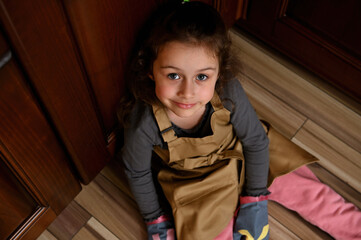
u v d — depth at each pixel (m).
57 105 0.87
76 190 1.23
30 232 1.14
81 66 0.88
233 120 1.05
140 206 1.18
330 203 1.23
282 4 1.34
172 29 0.81
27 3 0.65
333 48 1.34
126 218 1.27
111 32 0.88
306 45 1.41
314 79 1.51
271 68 1.53
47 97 0.83
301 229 1.25
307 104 1.46
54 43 0.75
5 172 0.90
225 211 1.15
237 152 1.12
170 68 0.84
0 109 0.75
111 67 0.97
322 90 1.49
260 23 1.49
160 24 0.86
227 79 0.99
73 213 1.27
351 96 1.46
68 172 1.12
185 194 1.12
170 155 1.07
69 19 0.76
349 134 1.41
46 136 0.93
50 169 1.03
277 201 1.27
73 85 0.88
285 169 1.22
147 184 1.14
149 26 0.96
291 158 1.22
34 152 0.92
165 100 0.92
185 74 0.85
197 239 1.12
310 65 1.48
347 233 1.20
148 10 0.94
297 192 1.26
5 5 0.62
